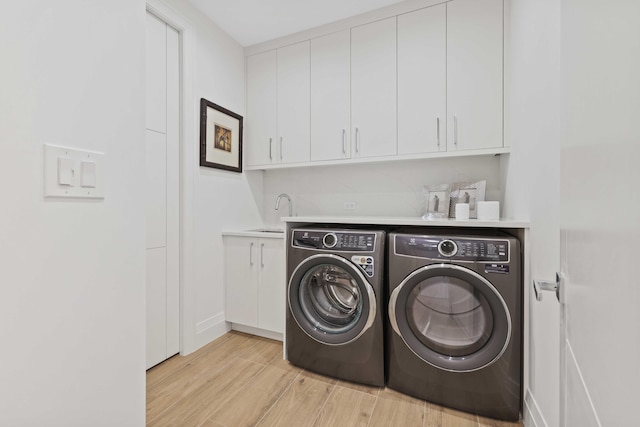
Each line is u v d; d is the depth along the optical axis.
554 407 1.05
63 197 0.60
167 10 1.91
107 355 0.68
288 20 2.27
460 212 1.85
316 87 2.38
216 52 2.32
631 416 0.27
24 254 0.54
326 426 1.36
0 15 0.51
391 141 2.13
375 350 1.61
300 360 1.83
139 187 0.76
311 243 1.77
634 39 0.27
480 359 1.39
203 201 2.19
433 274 1.45
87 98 0.64
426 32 2.03
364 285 1.60
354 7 2.13
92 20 0.66
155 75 1.88
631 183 0.28
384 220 1.69
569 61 0.53
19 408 0.53
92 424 0.65
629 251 0.28
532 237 1.32
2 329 0.51
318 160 2.37
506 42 1.83
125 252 0.72
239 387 1.66
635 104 0.27
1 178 0.51
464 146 1.93
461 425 1.36
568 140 0.55
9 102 0.52
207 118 2.21
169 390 1.63
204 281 2.19
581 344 0.45
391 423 1.38
